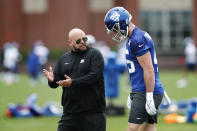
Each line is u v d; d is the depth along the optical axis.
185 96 59.88
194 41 133.88
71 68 22.31
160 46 136.12
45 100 56.75
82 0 135.00
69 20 135.25
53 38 135.50
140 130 21.53
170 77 97.69
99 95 22.17
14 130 35.59
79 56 22.33
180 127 36.34
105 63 42.88
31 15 136.50
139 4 135.38
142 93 21.25
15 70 102.81
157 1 135.75
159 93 21.45
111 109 43.31
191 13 135.75
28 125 38.25
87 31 135.38
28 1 136.62
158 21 136.00
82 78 21.50
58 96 61.78
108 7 136.75
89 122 22.05
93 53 22.16
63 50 130.50
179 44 136.12
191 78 96.44
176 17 136.12
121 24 21.45
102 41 136.25
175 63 128.50
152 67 20.97
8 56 101.38
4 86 82.19
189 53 88.81
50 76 22.62
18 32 136.62
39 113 43.97
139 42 21.06
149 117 21.67
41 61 87.75
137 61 21.34
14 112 43.78
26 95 64.75
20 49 131.50
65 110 22.44
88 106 22.00
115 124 37.91
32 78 88.44
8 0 136.25
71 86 22.05
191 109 39.16
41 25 136.38
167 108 43.72
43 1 136.75
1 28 136.62
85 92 22.00
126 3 135.25
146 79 20.91
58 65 22.84
